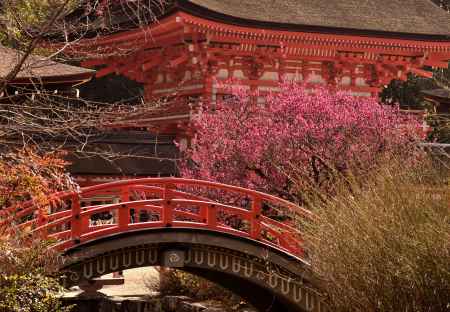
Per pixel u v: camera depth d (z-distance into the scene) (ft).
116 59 167.94
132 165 147.13
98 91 209.46
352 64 173.37
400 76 178.91
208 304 97.35
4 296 55.57
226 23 154.30
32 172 58.85
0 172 58.85
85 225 70.54
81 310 99.86
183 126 157.17
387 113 127.24
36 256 58.85
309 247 61.05
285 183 110.93
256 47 161.48
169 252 71.61
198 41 155.94
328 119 119.96
